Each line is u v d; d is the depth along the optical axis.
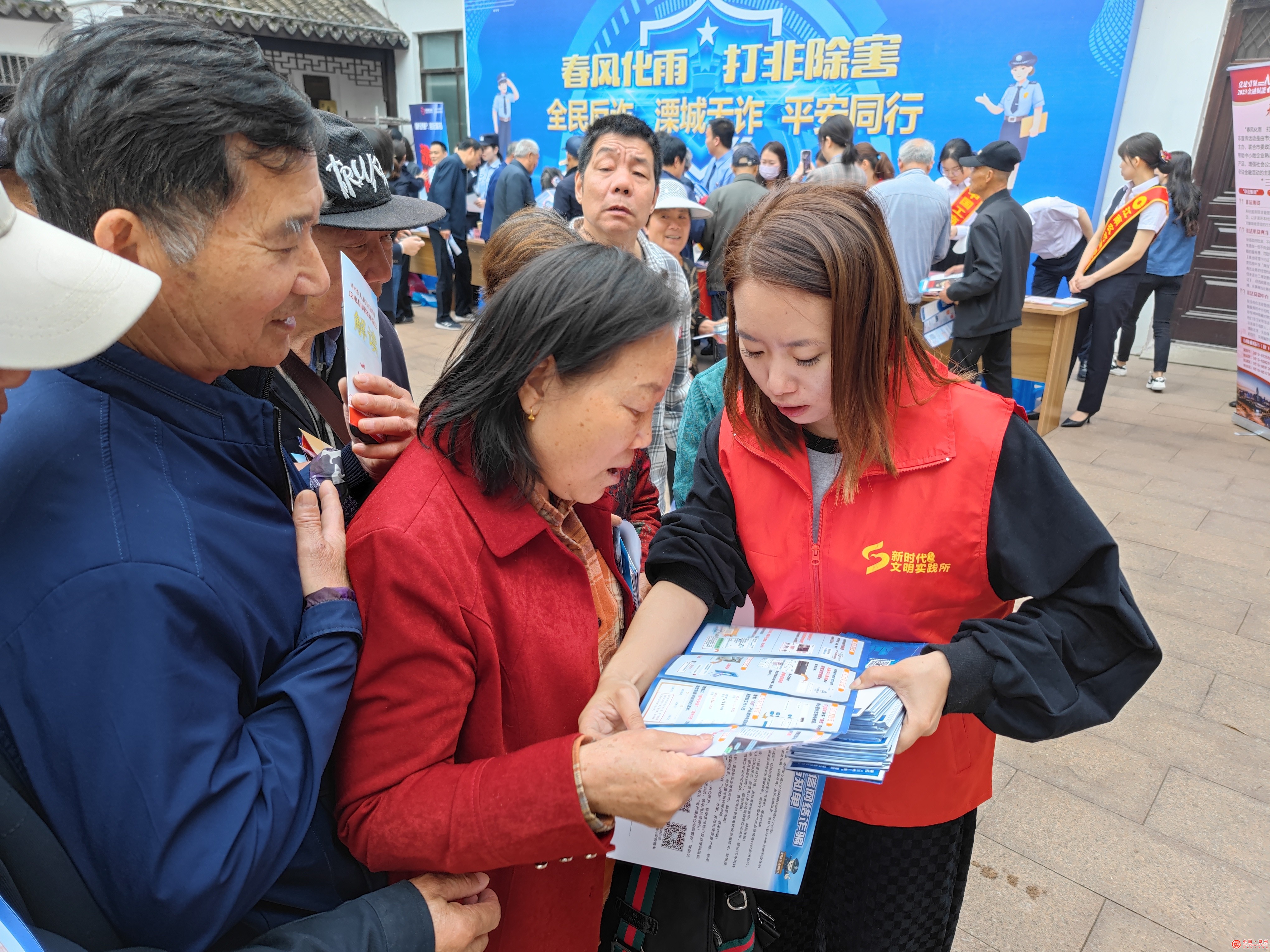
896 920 1.16
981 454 0.95
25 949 0.52
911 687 0.87
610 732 0.88
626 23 7.71
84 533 0.63
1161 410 5.30
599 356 0.76
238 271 0.69
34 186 0.68
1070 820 2.11
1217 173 5.97
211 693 0.66
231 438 0.77
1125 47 5.50
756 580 1.12
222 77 0.64
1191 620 2.95
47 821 0.63
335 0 10.99
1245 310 4.78
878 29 6.36
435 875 0.81
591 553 1.04
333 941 0.70
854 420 0.92
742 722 0.81
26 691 0.61
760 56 7.00
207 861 0.62
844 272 0.83
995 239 3.96
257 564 0.73
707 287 3.86
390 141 3.06
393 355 1.60
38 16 7.52
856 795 1.08
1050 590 0.93
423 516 0.80
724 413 1.16
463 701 0.80
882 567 1.01
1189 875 1.94
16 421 0.67
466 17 8.84
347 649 0.77
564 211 6.07
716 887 1.07
